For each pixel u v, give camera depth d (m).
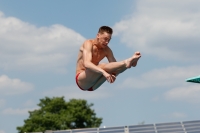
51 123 111.06
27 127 110.38
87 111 118.88
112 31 19.48
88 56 18.95
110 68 18.02
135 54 17.45
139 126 46.81
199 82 28.02
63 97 120.38
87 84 19.98
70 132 47.06
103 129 46.72
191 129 45.75
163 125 47.00
